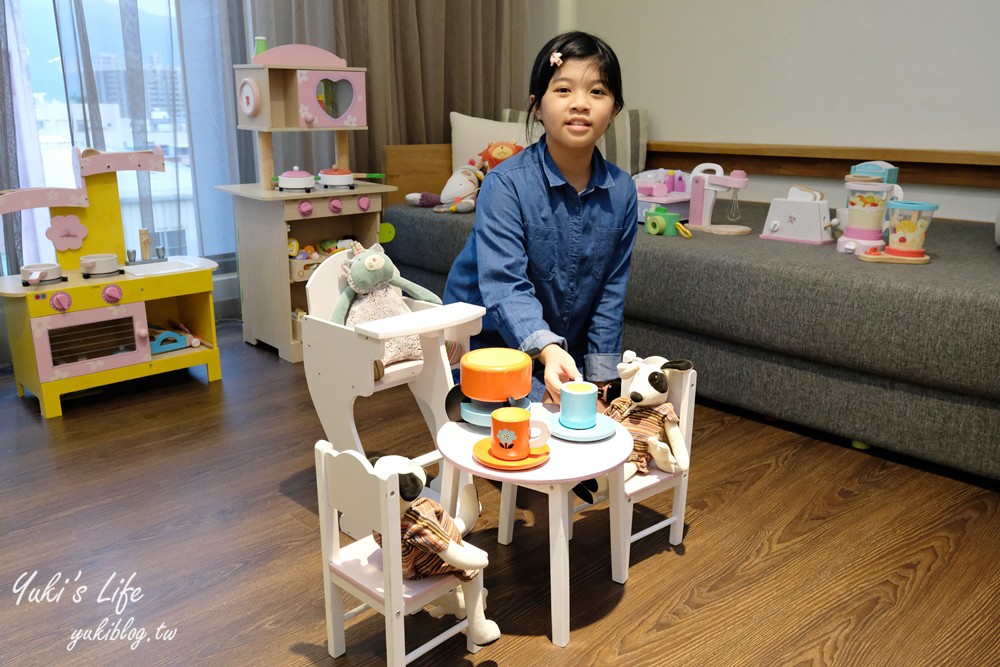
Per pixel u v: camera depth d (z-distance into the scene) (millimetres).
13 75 2262
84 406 2139
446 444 1215
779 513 1612
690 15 2963
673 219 2299
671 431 1391
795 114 2766
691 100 3031
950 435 1698
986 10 2311
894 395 1769
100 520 1565
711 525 1564
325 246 2654
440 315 1405
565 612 1197
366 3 2863
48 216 2396
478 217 1508
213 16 2668
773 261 1919
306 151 2889
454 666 1166
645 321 2227
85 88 2375
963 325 1604
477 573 1149
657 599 1329
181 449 1884
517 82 3518
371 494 1036
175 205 2711
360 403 2170
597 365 1601
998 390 1590
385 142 3008
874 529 1551
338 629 1177
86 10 2395
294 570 1405
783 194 2865
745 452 1889
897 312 1690
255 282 2590
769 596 1336
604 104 1400
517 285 1460
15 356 2146
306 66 2391
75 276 2133
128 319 2197
